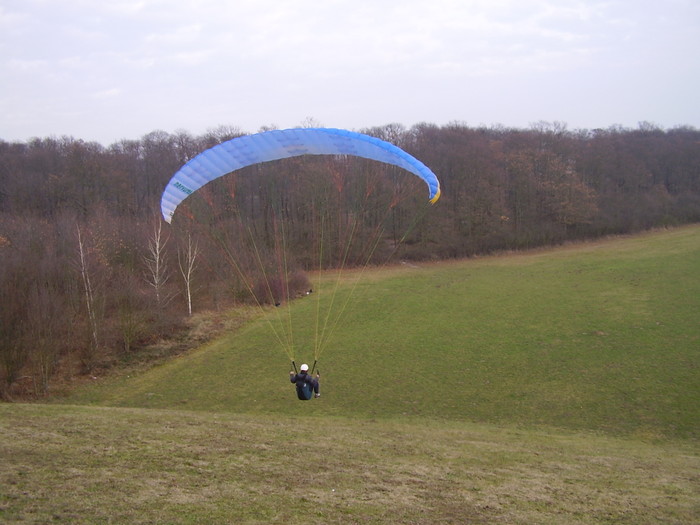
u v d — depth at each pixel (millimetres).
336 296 40906
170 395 22906
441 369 25297
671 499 11070
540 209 66750
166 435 13594
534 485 11539
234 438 13844
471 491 10750
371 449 13914
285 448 13172
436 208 59438
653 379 22922
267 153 13570
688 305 33938
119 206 51000
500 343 28719
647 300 35875
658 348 26594
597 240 66000
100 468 10406
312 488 10141
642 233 68188
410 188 34875
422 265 54906
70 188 50000
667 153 80000
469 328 31703
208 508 8742
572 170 70250
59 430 13297
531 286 42562
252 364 26688
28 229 35875
